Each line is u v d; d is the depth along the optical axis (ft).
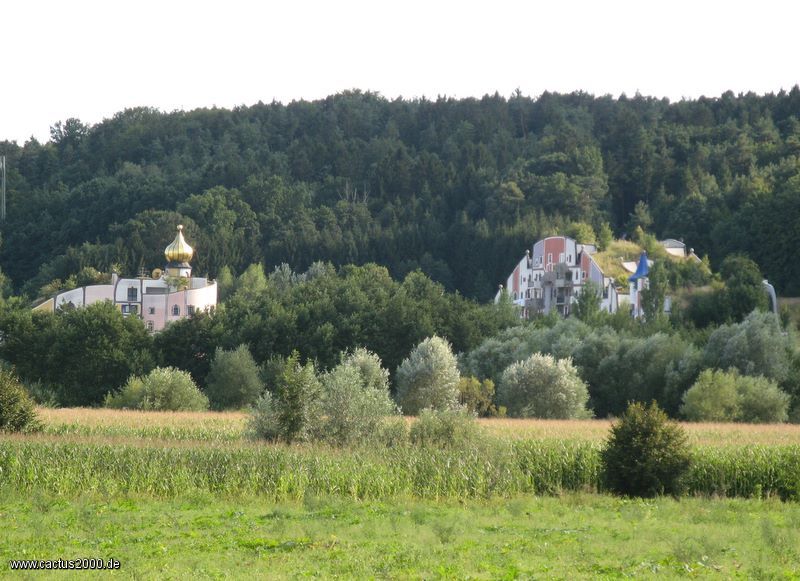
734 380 625.82
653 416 301.43
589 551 201.98
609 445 304.91
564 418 615.57
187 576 172.65
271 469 298.56
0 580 170.71
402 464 305.53
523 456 323.78
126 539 210.59
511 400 628.69
